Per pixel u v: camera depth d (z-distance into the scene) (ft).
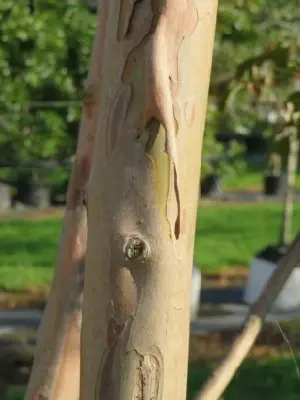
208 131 25.43
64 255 6.80
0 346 26.89
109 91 4.80
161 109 4.64
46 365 6.70
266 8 27.32
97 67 6.31
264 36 26.48
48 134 46.70
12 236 49.55
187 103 4.81
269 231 52.95
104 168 4.76
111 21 4.89
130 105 4.71
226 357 6.73
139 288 4.69
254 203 65.00
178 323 4.80
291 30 27.09
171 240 4.71
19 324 30.22
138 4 4.74
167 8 4.72
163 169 4.68
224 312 32.91
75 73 39.88
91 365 4.83
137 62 4.72
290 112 14.11
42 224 53.88
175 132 4.78
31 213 58.13
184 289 4.82
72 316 6.71
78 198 6.78
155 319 4.72
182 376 4.87
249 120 36.24
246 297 34.19
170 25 4.74
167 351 4.77
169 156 4.67
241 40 26.07
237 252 45.96
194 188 4.91
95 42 6.33
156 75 4.66
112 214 4.71
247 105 31.86
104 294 4.73
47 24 38.01
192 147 4.85
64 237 6.83
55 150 49.16
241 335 6.83
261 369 24.36
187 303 4.86
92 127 6.50
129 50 4.73
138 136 4.68
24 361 25.54
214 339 28.45
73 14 38.81
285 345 26.94
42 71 38.70
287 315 31.78
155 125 4.67
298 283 32.55
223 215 59.00
